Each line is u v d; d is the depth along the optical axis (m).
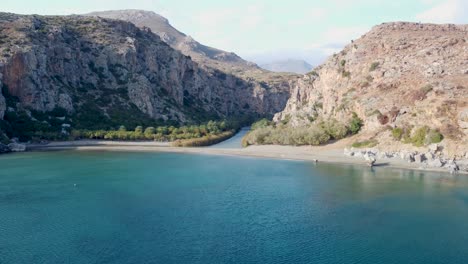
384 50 179.12
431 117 135.00
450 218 76.88
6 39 185.25
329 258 60.22
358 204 85.50
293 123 186.88
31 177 107.81
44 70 189.12
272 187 99.69
